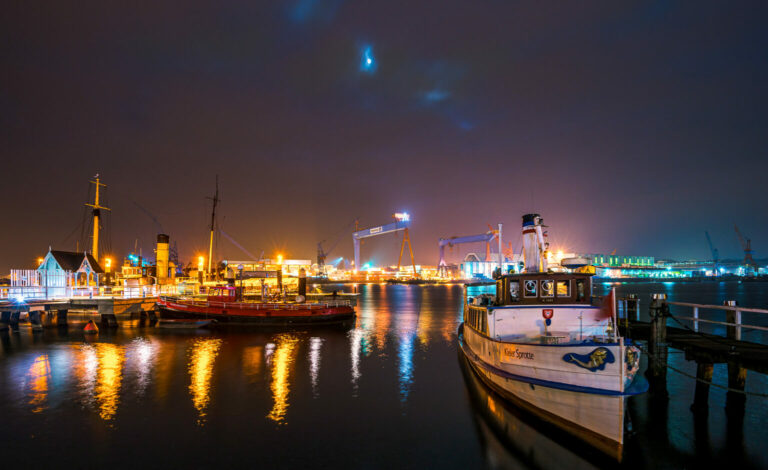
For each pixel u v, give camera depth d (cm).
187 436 1587
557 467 1385
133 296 4775
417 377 2406
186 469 1348
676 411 1842
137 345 3325
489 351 1894
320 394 2084
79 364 2655
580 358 1418
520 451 1484
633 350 1478
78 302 4244
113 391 2102
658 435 1611
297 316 4250
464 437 1598
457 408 1894
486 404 1938
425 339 3769
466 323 2806
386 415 1811
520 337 1827
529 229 2002
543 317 1806
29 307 3931
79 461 1394
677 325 4522
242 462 1396
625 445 1530
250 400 1986
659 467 1378
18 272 4688
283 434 1616
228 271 6750
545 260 1998
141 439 1559
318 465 1384
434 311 6912
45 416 1767
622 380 1339
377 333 4119
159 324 4272
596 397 1391
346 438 1583
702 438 1583
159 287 5384
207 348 3216
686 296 12575
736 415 1781
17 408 1859
